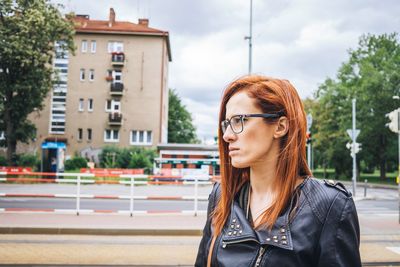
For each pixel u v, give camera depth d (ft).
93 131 142.61
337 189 3.84
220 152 4.48
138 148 129.80
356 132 76.79
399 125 38.34
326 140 159.43
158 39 146.51
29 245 26.20
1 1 89.40
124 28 145.18
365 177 176.04
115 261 22.26
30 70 95.91
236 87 4.32
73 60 143.74
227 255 3.92
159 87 145.38
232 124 4.07
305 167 4.13
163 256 23.62
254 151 3.95
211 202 4.79
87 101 143.43
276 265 3.64
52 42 98.94
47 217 36.01
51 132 141.79
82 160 125.90
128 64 145.18
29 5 93.56
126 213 39.37
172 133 216.74
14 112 98.63
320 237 3.66
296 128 3.97
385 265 22.17
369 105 130.52
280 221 3.79
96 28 143.54
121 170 88.69
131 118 143.74
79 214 38.65
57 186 78.79
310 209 3.76
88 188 74.84
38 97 99.66
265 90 4.03
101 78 143.95
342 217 3.66
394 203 61.21
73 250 24.84
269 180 4.07
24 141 109.60
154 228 30.83
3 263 21.39
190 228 31.01
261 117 3.96
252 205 4.17
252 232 3.85
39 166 113.19
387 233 31.94
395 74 127.65
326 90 168.45
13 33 91.81
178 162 92.84
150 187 82.84
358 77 145.28
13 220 33.78
